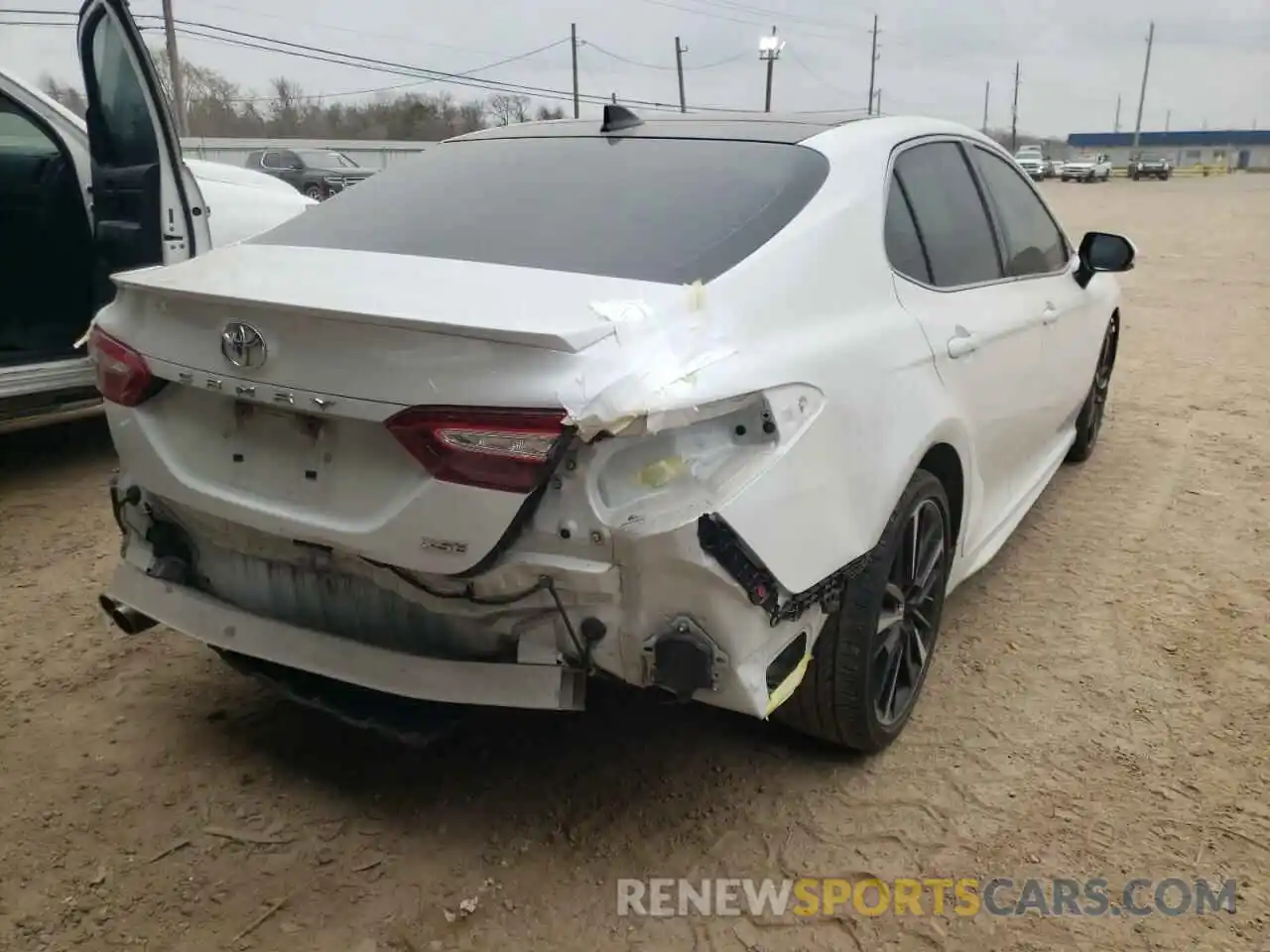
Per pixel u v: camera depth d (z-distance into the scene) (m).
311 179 27.38
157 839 2.59
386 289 2.29
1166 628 3.79
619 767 2.89
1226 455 5.82
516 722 3.07
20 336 4.93
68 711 3.11
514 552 2.12
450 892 2.44
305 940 2.30
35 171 4.90
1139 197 37.00
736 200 2.66
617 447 2.06
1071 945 2.34
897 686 3.01
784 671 2.37
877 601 2.65
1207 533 4.70
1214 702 3.31
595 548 2.07
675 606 2.13
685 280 2.34
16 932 2.29
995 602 3.99
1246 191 42.16
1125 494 5.19
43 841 2.56
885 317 2.78
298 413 2.29
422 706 2.55
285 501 2.34
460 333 2.04
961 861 2.59
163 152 4.72
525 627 2.24
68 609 3.75
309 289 2.31
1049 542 4.57
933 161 3.41
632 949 2.30
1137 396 7.20
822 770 2.91
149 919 2.34
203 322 2.36
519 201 2.79
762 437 2.21
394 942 2.30
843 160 2.90
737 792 2.80
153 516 2.70
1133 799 2.83
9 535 4.42
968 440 3.17
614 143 3.06
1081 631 3.77
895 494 2.62
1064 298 4.25
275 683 2.66
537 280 2.32
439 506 2.11
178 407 2.53
